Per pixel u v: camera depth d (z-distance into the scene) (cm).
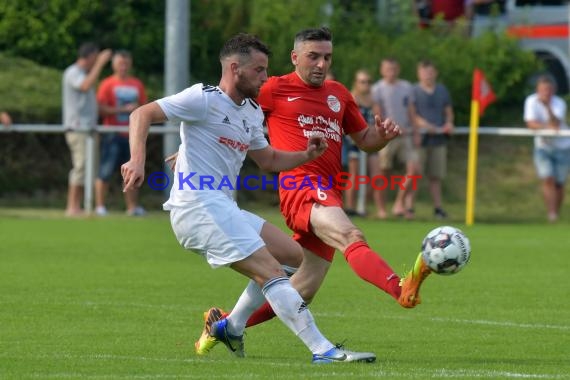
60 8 7100
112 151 5706
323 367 2208
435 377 2098
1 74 6638
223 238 2244
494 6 7531
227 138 2278
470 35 7562
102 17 7288
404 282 2217
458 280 3803
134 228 5325
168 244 4766
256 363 2277
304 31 2584
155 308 3102
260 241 2259
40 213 5878
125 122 5753
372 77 6969
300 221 2466
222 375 2117
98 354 2383
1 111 6141
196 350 2425
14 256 4281
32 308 3056
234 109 2286
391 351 2483
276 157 2391
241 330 2383
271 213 6150
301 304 2245
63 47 7100
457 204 6419
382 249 4616
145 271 3931
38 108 6228
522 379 2094
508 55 7294
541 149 5972
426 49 7231
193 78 7231
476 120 5822
